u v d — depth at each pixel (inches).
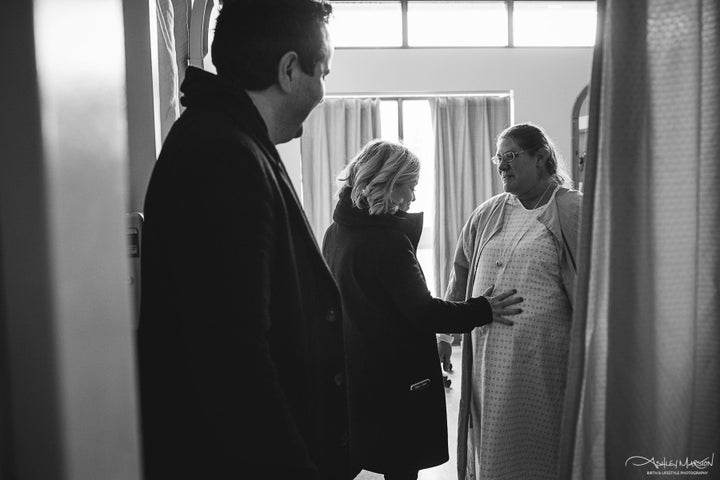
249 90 41.7
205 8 69.5
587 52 274.4
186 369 33.9
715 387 38.1
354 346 75.0
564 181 77.5
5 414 13.3
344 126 269.7
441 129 272.7
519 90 272.7
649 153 35.2
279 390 34.9
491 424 74.1
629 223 35.3
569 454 37.2
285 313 38.9
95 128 15.1
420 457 75.5
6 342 13.2
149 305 36.5
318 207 269.0
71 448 13.8
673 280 35.7
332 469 43.2
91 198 14.9
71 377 13.8
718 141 37.1
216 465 35.6
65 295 13.6
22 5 12.9
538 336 71.7
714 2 36.5
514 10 273.1
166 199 35.2
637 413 35.8
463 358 81.6
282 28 40.4
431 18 271.7
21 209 13.1
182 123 38.7
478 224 82.7
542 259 72.2
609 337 36.1
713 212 37.4
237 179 35.0
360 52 266.7
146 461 37.0
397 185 73.3
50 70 13.2
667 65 34.9
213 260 33.7
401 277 71.7
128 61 52.6
